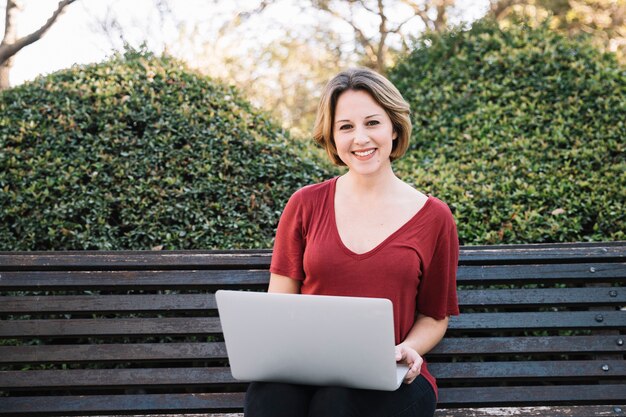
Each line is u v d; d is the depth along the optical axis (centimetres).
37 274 232
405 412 172
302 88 809
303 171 320
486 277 233
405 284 188
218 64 732
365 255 187
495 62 398
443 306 195
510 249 238
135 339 257
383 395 171
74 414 225
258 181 317
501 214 296
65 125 311
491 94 383
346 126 191
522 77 385
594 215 300
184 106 326
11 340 265
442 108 396
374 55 814
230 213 300
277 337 164
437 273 194
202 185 303
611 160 323
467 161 347
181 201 300
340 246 189
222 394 225
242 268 238
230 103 343
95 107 320
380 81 191
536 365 225
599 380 233
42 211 292
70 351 227
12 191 293
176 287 234
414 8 809
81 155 304
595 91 355
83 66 346
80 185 297
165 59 362
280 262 201
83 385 225
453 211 305
